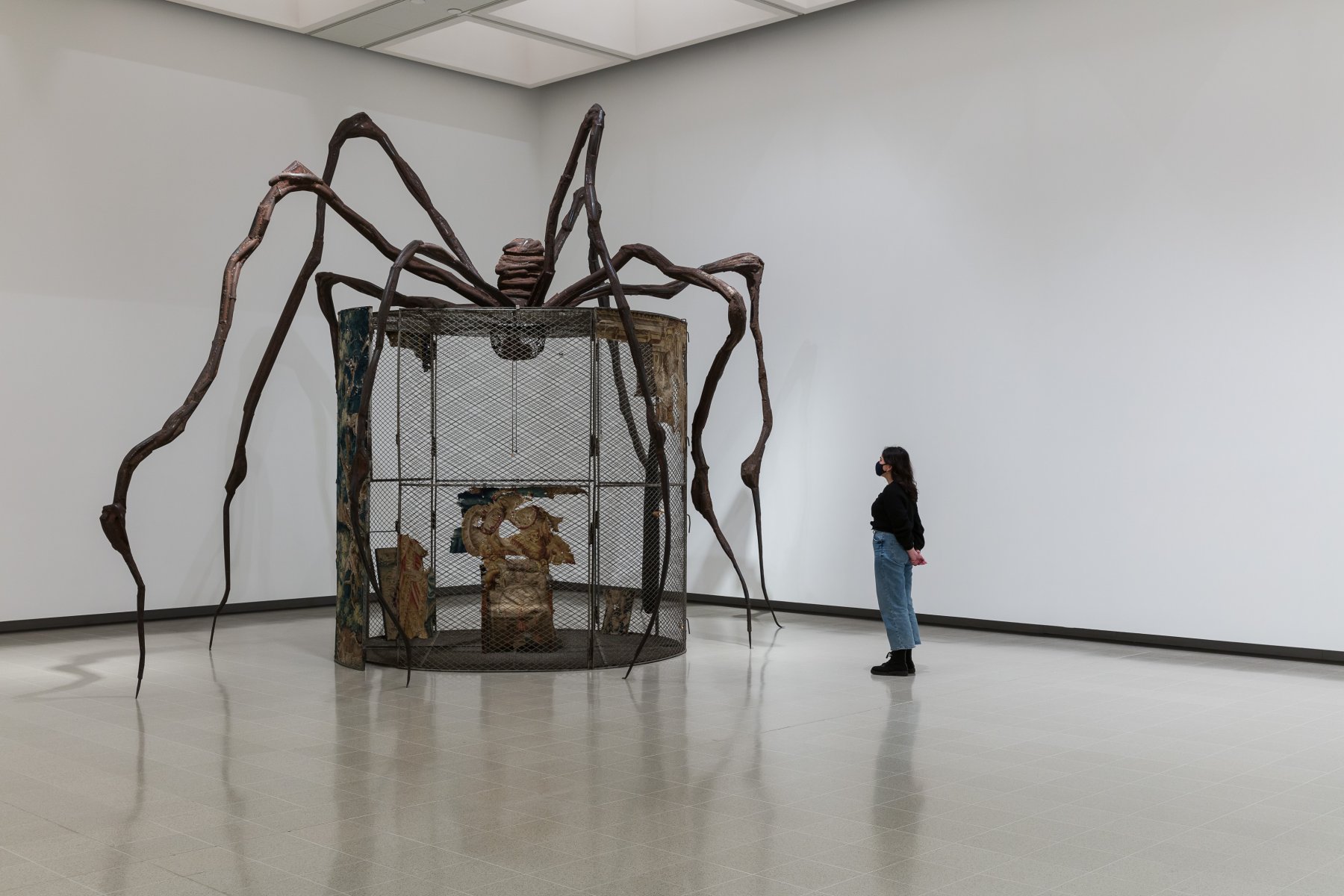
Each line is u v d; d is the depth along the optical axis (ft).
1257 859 14.15
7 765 18.52
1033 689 24.72
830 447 36.29
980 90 33.35
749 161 38.45
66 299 33.19
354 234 39.65
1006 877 13.47
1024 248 32.45
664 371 28.73
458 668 26.76
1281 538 28.17
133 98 34.53
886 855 14.24
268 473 37.40
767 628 33.78
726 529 38.88
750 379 38.34
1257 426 28.55
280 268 37.63
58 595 33.17
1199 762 18.74
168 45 35.24
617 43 39.17
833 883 13.25
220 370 36.22
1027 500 32.30
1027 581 32.24
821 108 36.68
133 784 17.38
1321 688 24.82
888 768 18.30
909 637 26.32
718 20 37.27
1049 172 32.01
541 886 13.17
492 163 43.37
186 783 17.42
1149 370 30.22
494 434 36.29
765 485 37.86
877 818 15.75
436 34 40.65
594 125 27.76
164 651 29.73
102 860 14.03
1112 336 30.83
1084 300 31.32
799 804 16.34
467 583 36.60
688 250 40.06
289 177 26.40
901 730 20.90
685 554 30.09
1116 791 17.06
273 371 37.45
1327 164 27.58
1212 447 29.22
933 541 34.01
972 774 17.97
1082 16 31.42
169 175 35.22
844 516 36.04
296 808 16.16
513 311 26.84
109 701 23.50
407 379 34.06
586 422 33.91
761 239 38.11
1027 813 15.97
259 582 37.22
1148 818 15.79
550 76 42.45
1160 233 30.07
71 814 15.89
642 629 32.07
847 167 36.06
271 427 37.45
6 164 32.22
